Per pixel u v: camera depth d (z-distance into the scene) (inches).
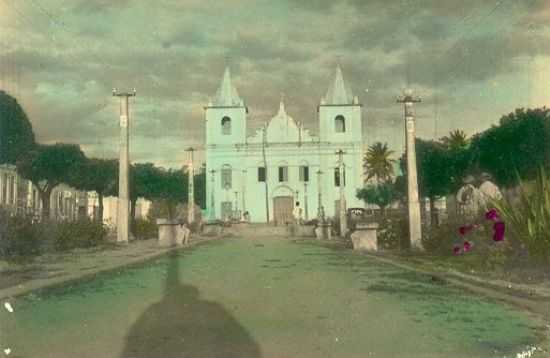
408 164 728.3
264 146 2792.8
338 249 852.6
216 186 2785.4
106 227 1045.2
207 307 289.6
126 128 1005.2
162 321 252.5
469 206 645.3
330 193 2741.1
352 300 311.0
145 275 457.7
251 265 559.5
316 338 218.4
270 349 202.2
